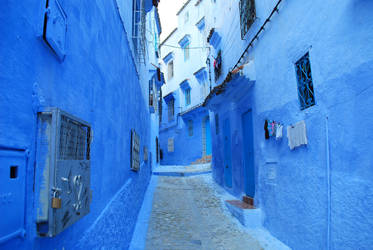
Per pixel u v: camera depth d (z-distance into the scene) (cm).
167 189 1032
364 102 298
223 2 964
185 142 1972
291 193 468
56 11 171
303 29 424
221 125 1039
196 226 634
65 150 174
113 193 371
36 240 146
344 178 330
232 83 694
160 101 2142
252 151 703
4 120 119
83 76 232
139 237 551
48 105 163
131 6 598
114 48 385
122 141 455
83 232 222
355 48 311
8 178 121
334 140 349
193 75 1875
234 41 837
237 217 664
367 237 293
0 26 116
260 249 491
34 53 147
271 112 553
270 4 551
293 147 457
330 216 356
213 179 1191
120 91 438
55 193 150
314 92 393
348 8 321
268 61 566
